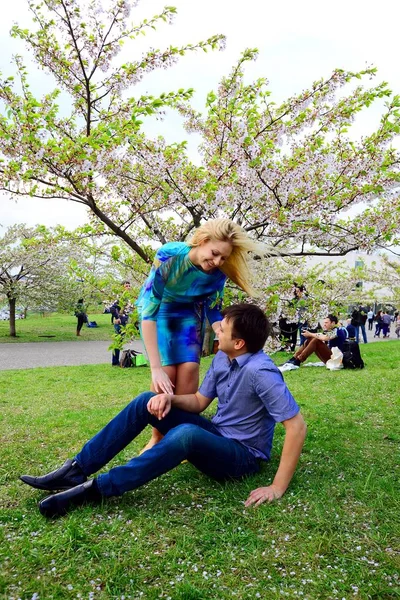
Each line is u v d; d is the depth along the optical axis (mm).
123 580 2049
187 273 3082
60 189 4512
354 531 2469
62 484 2789
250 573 2125
